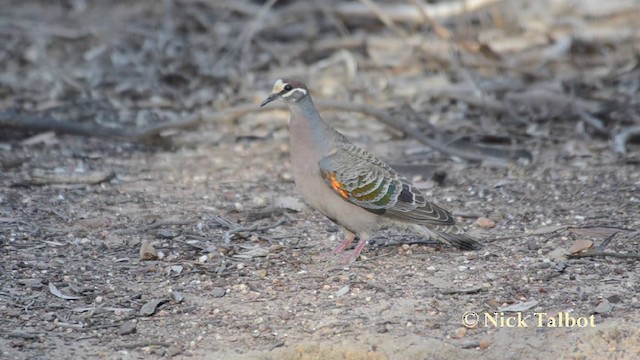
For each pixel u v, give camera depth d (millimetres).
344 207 10414
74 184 13336
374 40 19609
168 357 8789
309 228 11805
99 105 17312
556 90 16828
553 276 10141
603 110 15992
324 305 9648
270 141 15609
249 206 12547
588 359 8789
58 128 15227
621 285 9883
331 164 10289
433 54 18516
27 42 20594
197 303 9766
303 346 8914
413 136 14914
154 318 9477
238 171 14117
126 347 8945
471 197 12898
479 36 19609
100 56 19828
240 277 10336
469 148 14711
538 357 8797
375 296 9805
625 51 18578
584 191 12906
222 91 18000
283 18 21203
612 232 11188
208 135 15852
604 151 14711
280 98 10289
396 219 10453
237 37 20406
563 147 14938
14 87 18094
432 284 10039
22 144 15133
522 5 20297
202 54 19703
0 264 10531
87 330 9258
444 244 11164
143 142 15227
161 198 12836
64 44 20672
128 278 10312
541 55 18641
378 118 15156
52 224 11766
